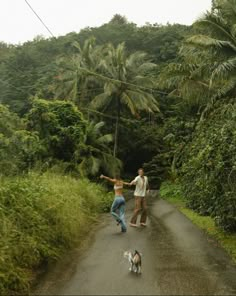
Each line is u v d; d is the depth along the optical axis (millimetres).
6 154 16203
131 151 40219
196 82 21641
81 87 37000
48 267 7812
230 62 17516
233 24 18984
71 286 6688
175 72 21688
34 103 22188
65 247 9164
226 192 10250
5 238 7012
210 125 17328
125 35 54219
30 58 50344
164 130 37594
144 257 8438
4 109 19312
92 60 37312
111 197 20422
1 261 6492
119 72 35188
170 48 49031
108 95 35125
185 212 15922
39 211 8945
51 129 22141
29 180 10617
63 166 21250
